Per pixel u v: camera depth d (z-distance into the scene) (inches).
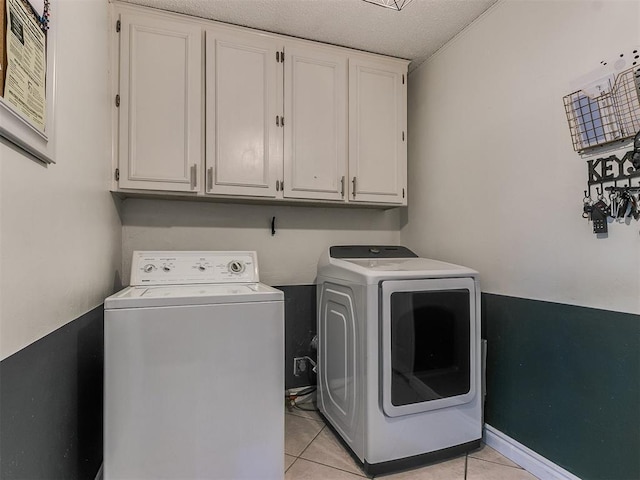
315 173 85.0
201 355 51.2
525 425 65.6
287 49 83.0
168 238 86.4
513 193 69.2
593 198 54.8
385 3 70.8
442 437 67.1
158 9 72.9
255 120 79.8
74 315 46.2
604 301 53.2
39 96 34.9
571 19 58.2
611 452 51.8
